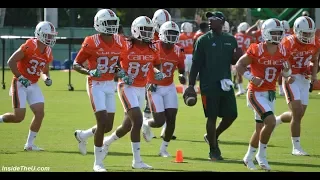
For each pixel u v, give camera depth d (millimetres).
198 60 27484
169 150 30188
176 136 34688
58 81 71250
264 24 24781
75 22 113750
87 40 24609
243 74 25000
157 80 27391
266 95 25250
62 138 32875
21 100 28875
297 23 27875
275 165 26266
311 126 38406
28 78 28875
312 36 27906
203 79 27516
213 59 27281
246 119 41531
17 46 91500
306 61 28875
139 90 25938
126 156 28156
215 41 27344
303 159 27875
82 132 27594
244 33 60219
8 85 63719
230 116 27766
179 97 54906
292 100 28906
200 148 30797
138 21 25438
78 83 68688
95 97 24531
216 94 27375
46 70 29172
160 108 28234
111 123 25156
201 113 45031
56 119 40344
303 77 29266
